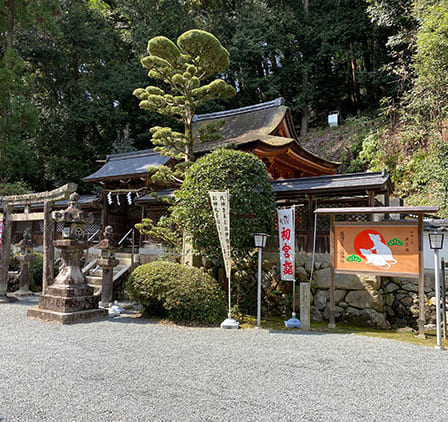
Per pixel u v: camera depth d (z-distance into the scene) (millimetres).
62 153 20219
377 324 6828
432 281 7176
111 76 20844
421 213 5820
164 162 11711
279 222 6992
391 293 7422
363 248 6262
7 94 16062
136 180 12453
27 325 6004
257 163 7184
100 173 12859
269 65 25719
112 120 20469
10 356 4262
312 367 4043
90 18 22078
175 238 8594
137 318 6871
